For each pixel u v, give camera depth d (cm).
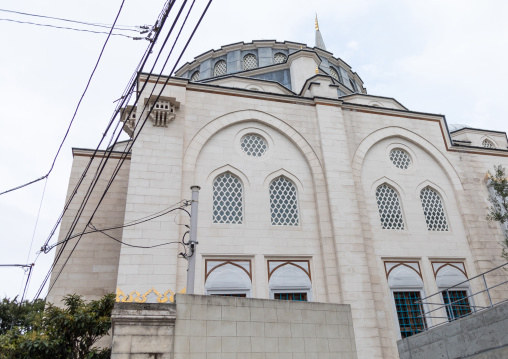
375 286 1533
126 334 753
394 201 1783
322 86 1911
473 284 1684
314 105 1827
